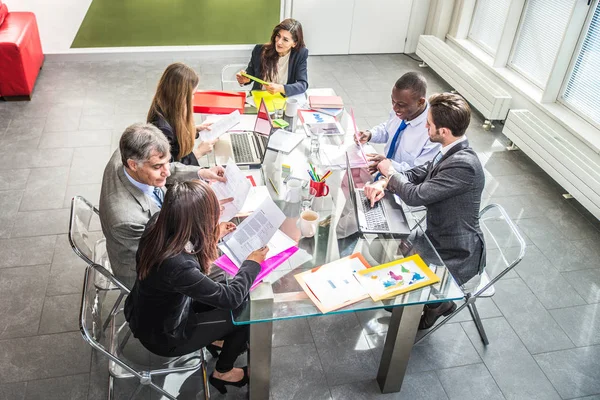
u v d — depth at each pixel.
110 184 2.37
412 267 2.27
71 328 2.80
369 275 2.20
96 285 2.56
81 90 5.13
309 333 2.88
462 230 2.56
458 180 2.47
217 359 2.70
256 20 6.02
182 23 5.84
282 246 2.30
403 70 6.12
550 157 4.17
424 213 3.24
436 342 2.89
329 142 3.15
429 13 6.28
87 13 5.52
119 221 2.29
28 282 3.05
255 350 2.23
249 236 2.20
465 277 2.61
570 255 3.57
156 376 2.59
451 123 2.45
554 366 2.81
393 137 3.27
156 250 1.89
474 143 4.79
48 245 3.31
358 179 2.85
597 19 4.14
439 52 5.71
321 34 6.21
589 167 3.87
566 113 4.47
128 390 2.52
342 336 2.88
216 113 3.31
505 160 4.57
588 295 3.27
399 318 2.29
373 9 6.16
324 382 2.64
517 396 2.64
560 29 4.55
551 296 3.24
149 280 1.96
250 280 2.06
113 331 2.47
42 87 5.12
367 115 5.07
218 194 2.50
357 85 5.67
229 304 1.97
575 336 2.99
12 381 2.52
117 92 5.16
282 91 3.63
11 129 4.43
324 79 5.75
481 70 5.43
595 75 4.22
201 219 1.88
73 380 2.55
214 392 2.54
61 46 5.63
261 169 2.84
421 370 2.73
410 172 2.89
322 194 2.59
